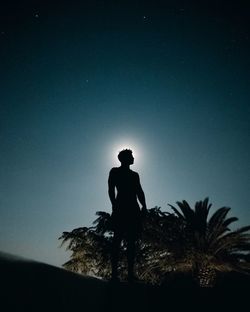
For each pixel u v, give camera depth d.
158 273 17.61
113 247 4.32
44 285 2.41
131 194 4.57
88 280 3.30
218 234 16.05
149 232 16.41
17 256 2.79
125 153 4.76
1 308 1.83
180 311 3.44
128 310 3.14
